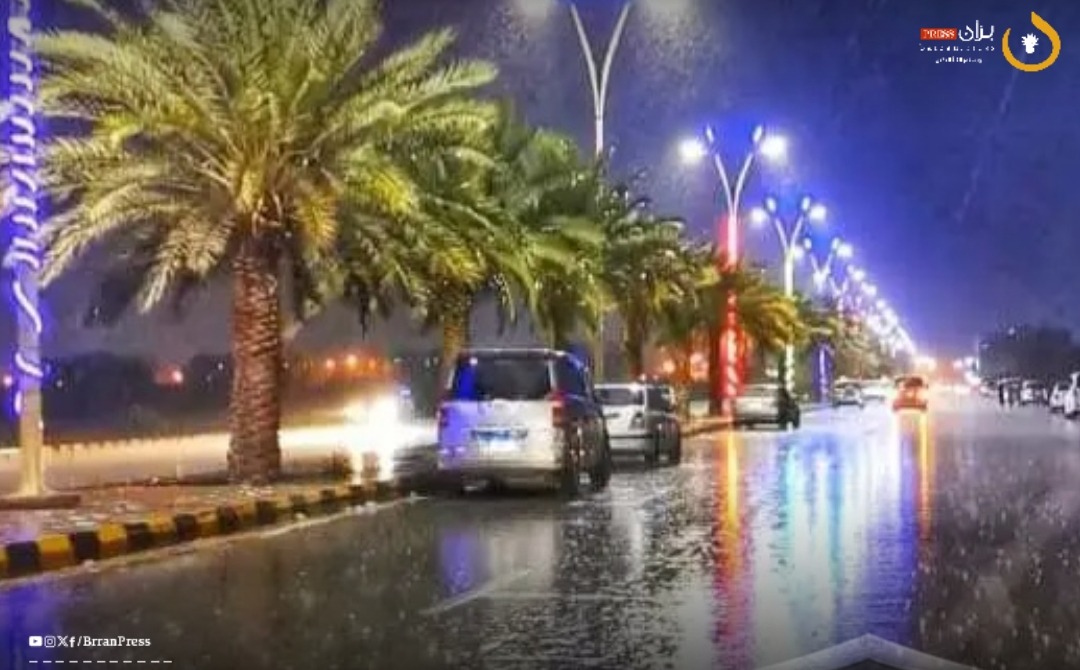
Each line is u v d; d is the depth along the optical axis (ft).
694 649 31.91
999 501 69.72
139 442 126.41
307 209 66.80
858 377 491.31
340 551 50.24
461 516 63.52
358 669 29.99
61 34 63.72
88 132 66.74
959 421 209.05
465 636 33.55
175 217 69.56
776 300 221.66
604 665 30.25
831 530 56.59
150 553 49.78
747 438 150.51
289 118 66.85
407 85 71.87
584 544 52.19
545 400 72.38
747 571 44.60
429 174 84.33
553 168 107.65
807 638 33.30
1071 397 217.56
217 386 185.57
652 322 164.35
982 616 36.40
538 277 105.60
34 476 58.75
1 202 62.08
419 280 78.13
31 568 45.34
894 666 30.30
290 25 67.46
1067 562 46.75
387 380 207.21
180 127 65.77
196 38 66.08
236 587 41.55
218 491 67.10
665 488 79.56
